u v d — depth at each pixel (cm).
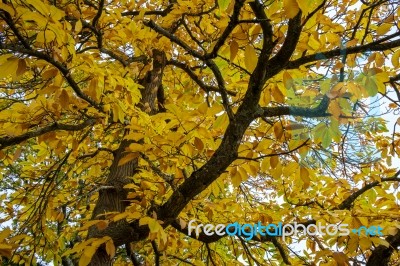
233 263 436
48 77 223
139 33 348
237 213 361
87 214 479
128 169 356
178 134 241
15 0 217
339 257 254
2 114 271
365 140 330
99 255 276
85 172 572
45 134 297
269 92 261
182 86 496
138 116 293
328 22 271
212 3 349
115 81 274
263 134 298
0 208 451
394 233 253
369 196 345
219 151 252
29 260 400
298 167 256
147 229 278
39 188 461
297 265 327
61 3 355
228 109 256
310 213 309
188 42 476
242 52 291
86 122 301
